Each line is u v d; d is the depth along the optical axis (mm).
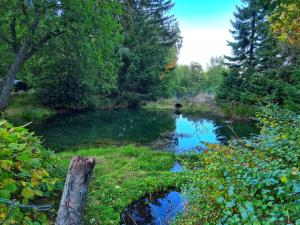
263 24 26078
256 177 3596
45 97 24094
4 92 14266
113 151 10742
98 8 15281
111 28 16094
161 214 5703
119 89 33938
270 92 23969
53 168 5426
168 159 9797
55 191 4938
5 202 3451
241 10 30500
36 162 4301
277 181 3322
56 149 12164
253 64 29031
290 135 4977
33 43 15383
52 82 23984
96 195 6043
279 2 8562
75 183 3666
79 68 17703
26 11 13875
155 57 37750
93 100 29172
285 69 22234
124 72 34375
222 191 3781
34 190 3982
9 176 3969
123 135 16375
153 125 20859
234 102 29281
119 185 6863
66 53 16531
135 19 37438
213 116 27328
